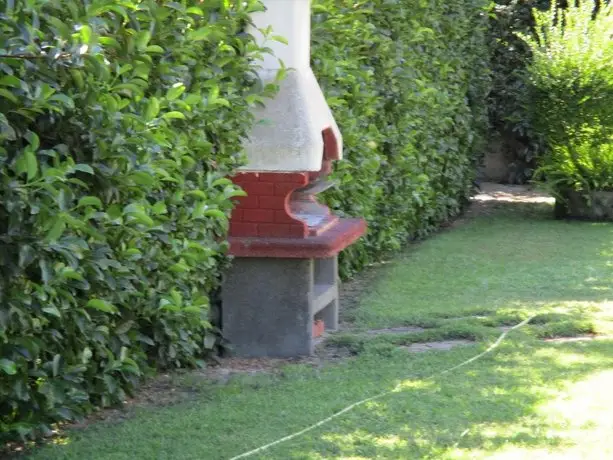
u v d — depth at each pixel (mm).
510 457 7223
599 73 20250
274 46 10320
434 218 19391
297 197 11602
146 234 8039
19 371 6848
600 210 20938
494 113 25984
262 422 8188
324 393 9000
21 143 6605
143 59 7766
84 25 6504
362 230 11609
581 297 13320
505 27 25500
